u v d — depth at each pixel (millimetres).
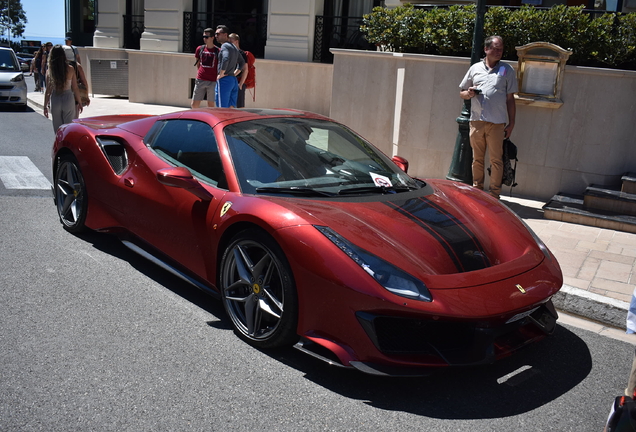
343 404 2775
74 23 19188
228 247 3381
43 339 3232
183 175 3557
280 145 3814
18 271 4191
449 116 7691
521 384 3074
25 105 14883
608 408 2895
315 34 13039
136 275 4254
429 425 2646
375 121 8453
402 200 3605
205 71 10766
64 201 5113
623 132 6773
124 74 17172
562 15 7004
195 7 15047
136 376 2912
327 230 3004
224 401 2740
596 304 4043
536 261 3291
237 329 3387
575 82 6891
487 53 6336
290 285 3029
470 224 3441
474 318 2771
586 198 6484
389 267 2846
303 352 3246
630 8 7793
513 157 6543
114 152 4547
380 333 2850
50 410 2592
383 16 8273
